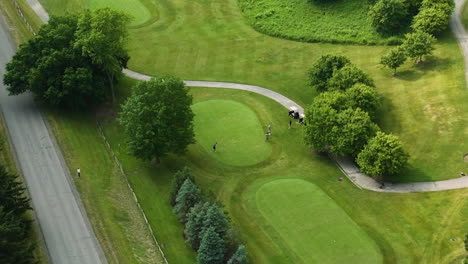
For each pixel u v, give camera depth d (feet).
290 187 344.90
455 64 428.56
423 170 349.82
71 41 403.34
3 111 402.72
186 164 366.43
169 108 346.13
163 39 503.20
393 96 409.90
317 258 296.51
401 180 345.72
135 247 302.66
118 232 309.83
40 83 396.57
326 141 359.66
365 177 351.87
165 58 478.59
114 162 366.63
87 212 320.29
